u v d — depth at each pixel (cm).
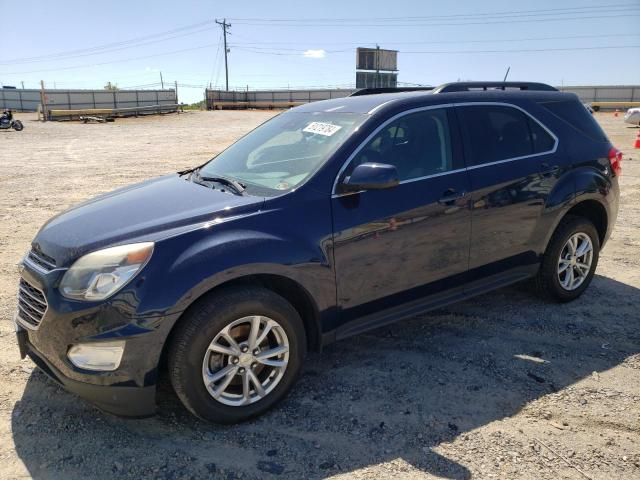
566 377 373
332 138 373
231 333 314
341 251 345
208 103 6353
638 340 426
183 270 293
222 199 342
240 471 284
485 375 376
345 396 352
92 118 3666
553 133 464
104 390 291
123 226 316
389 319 381
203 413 308
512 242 436
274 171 374
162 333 290
